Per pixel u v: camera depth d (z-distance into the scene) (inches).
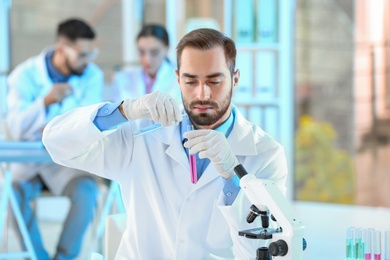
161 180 82.8
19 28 229.3
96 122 81.4
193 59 76.3
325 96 234.8
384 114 225.6
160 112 76.2
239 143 81.7
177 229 81.0
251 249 75.4
